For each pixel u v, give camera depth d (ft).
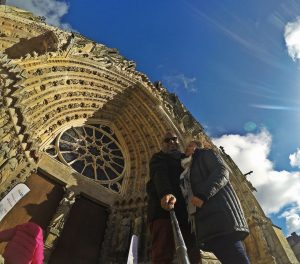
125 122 66.28
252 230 52.39
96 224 47.60
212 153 13.83
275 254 49.80
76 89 57.57
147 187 15.16
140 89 68.59
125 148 63.26
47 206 43.65
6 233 16.57
